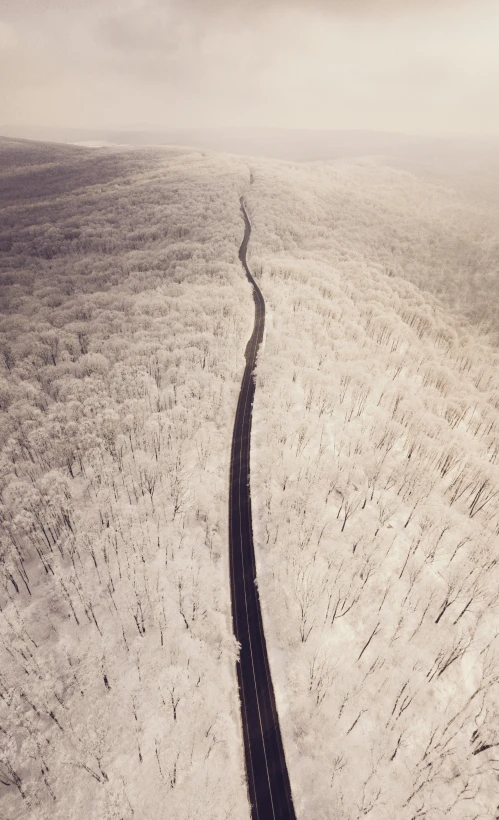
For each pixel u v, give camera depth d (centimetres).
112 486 8806
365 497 9031
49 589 7300
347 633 7094
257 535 8662
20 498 8181
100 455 9231
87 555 7694
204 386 11725
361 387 12406
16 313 17112
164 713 5938
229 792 5484
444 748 5906
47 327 15275
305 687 6481
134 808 5212
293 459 9612
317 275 19875
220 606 7406
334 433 10812
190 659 6556
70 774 5372
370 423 11281
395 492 9538
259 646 7019
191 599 7225
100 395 11050
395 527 8812
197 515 8744
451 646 7038
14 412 10456
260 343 14725
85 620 6894
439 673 6656
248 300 17200
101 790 5291
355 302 19088
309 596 7344
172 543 8056
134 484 8981
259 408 11738
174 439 9900
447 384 14462
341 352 13675
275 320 15838
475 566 8025
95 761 5472
